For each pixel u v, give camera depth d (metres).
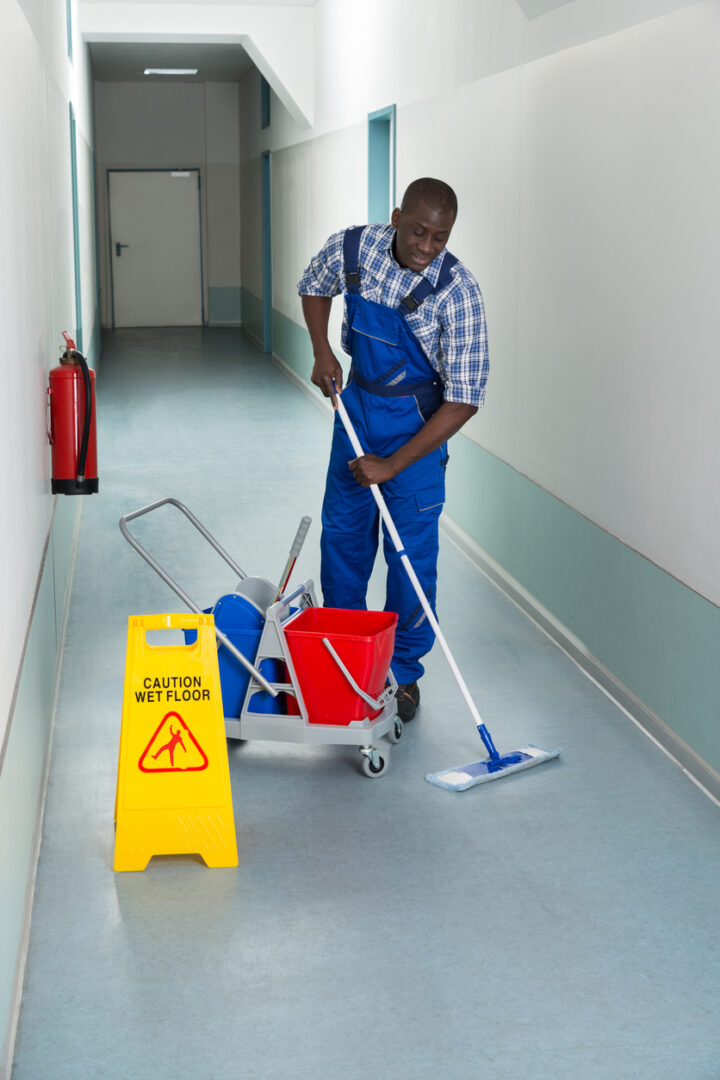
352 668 2.98
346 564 3.51
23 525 2.59
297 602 3.23
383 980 2.24
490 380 4.90
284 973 2.26
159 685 2.61
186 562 4.99
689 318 3.00
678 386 3.08
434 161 5.64
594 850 2.73
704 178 2.88
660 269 3.17
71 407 3.38
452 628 4.27
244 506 5.96
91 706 3.53
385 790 3.03
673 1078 1.98
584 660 3.85
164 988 2.21
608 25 3.46
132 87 14.55
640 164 3.27
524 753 3.19
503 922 2.44
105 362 11.70
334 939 2.37
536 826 2.84
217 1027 2.10
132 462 7.07
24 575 2.60
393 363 3.21
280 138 11.16
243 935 2.38
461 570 5.03
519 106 4.33
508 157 4.49
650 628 3.33
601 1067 2.01
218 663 2.86
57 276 4.43
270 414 8.84
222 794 2.62
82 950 2.32
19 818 2.33
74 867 2.63
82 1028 2.09
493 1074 1.98
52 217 4.15
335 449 3.41
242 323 15.32
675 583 3.14
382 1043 2.06
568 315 3.90
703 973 2.28
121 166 14.74
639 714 3.43
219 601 3.11
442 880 2.60
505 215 4.57
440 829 2.82
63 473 3.43
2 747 2.02
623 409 3.46
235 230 15.13
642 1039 2.08
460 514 5.46
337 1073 1.98
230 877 2.60
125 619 4.30
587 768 3.16
